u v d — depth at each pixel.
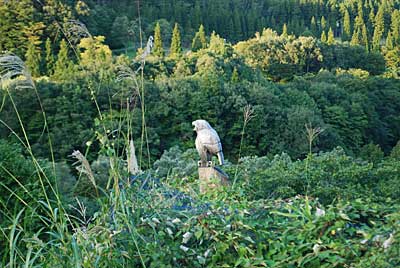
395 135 41.94
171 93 31.69
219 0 66.31
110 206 3.31
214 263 3.15
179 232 3.30
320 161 14.65
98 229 3.18
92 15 32.97
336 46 52.41
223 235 3.29
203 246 3.32
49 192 7.04
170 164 20.80
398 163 14.61
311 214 3.45
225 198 3.96
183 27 58.50
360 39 58.88
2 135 22.52
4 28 18.25
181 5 60.66
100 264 3.03
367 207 3.40
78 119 24.23
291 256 3.07
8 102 22.47
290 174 12.65
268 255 3.14
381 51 55.94
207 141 8.24
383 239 2.99
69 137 23.72
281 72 49.84
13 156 7.92
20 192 4.88
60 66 25.98
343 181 13.43
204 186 4.68
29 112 23.14
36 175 7.46
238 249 3.18
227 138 31.86
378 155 32.59
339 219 3.26
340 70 49.22
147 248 3.15
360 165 15.04
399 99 42.97
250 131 31.66
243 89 33.41
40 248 3.08
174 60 37.91
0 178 7.52
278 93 37.12
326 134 32.44
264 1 68.31
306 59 50.47
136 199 3.47
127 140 3.50
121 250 3.17
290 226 3.33
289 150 31.84
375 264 2.73
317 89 39.25
